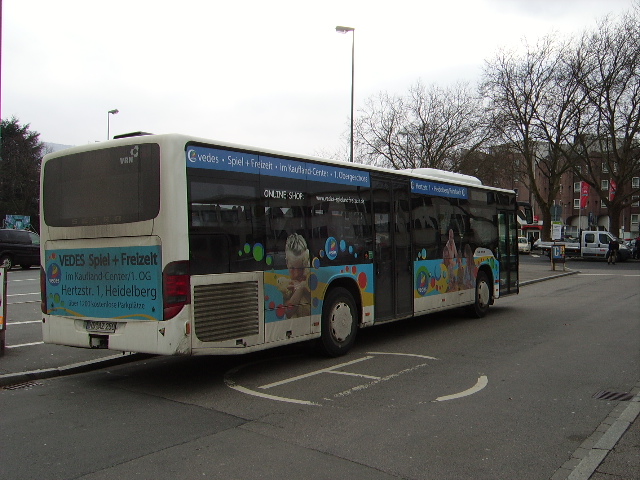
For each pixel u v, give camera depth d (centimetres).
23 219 4656
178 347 593
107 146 641
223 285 637
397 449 448
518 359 788
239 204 664
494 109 3812
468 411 548
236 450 447
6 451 448
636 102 3700
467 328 1078
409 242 972
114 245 631
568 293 1738
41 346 869
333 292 802
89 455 438
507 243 1338
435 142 3438
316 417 532
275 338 698
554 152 4212
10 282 1966
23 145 5881
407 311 959
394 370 727
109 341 636
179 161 604
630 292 1723
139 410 562
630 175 3984
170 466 416
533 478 394
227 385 661
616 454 438
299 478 394
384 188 918
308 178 765
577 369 724
